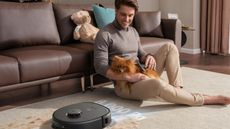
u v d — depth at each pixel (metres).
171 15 4.29
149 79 2.26
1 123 2.08
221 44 4.52
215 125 1.97
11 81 2.30
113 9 3.42
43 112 2.27
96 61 2.42
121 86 2.43
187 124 1.99
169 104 2.34
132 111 2.23
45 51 2.55
